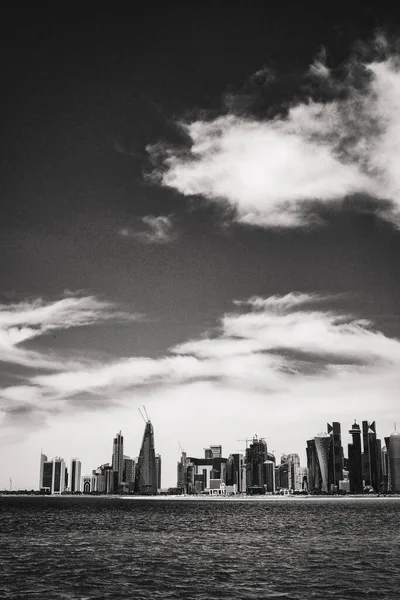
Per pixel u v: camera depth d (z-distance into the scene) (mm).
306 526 148750
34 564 72312
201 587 57594
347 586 57812
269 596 53500
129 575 64250
